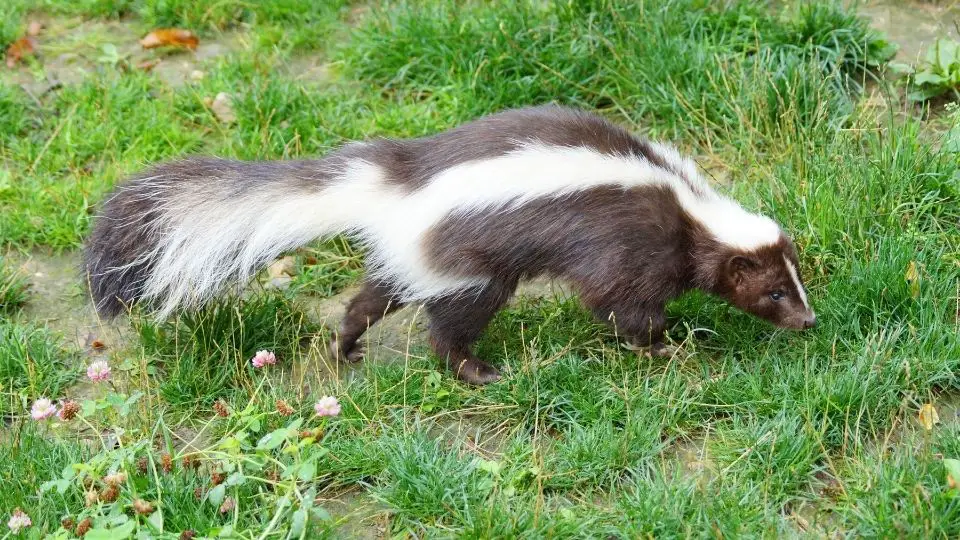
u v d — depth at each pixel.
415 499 4.29
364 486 4.45
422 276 4.78
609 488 4.36
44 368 5.14
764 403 4.59
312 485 4.19
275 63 7.16
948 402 4.64
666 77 6.38
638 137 5.09
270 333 5.33
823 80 6.10
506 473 4.40
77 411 4.51
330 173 4.91
